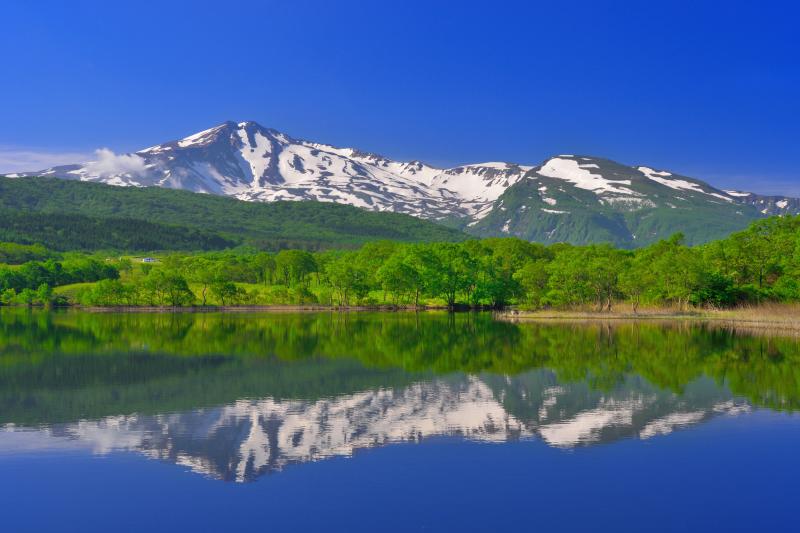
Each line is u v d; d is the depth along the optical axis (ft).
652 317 411.54
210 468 105.91
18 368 212.84
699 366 205.57
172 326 395.96
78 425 134.31
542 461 107.86
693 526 82.99
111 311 602.85
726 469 103.14
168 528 83.25
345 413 143.54
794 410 142.20
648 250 523.29
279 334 335.06
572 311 462.19
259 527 83.25
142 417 141.08
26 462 109.29
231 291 644.27
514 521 84.53
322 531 82.07
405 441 120.37
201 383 182.91
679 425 130.11
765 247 435.53
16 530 82.74
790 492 93.40
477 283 595.06
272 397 162.40
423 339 301.22
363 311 586.45
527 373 196.13
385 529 82.38
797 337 290.15
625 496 92.43
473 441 120.06
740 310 413.80
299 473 103.09
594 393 163.94
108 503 91.35
